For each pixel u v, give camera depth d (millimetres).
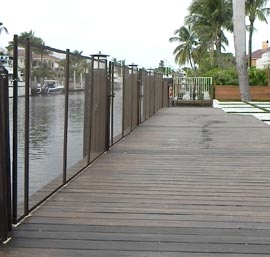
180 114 18812
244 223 4422
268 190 5777
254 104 25234
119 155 8328
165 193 5574
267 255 3625
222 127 13602
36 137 4898
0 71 3639
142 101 14883
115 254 3623
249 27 44125
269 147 9578
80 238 3963
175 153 8672
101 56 8266
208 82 29734
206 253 3658
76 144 6535
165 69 41719
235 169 7164
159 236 4035
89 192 5570
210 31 45219
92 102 7219
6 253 3611
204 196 5449
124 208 4891
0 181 3738
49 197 5293
